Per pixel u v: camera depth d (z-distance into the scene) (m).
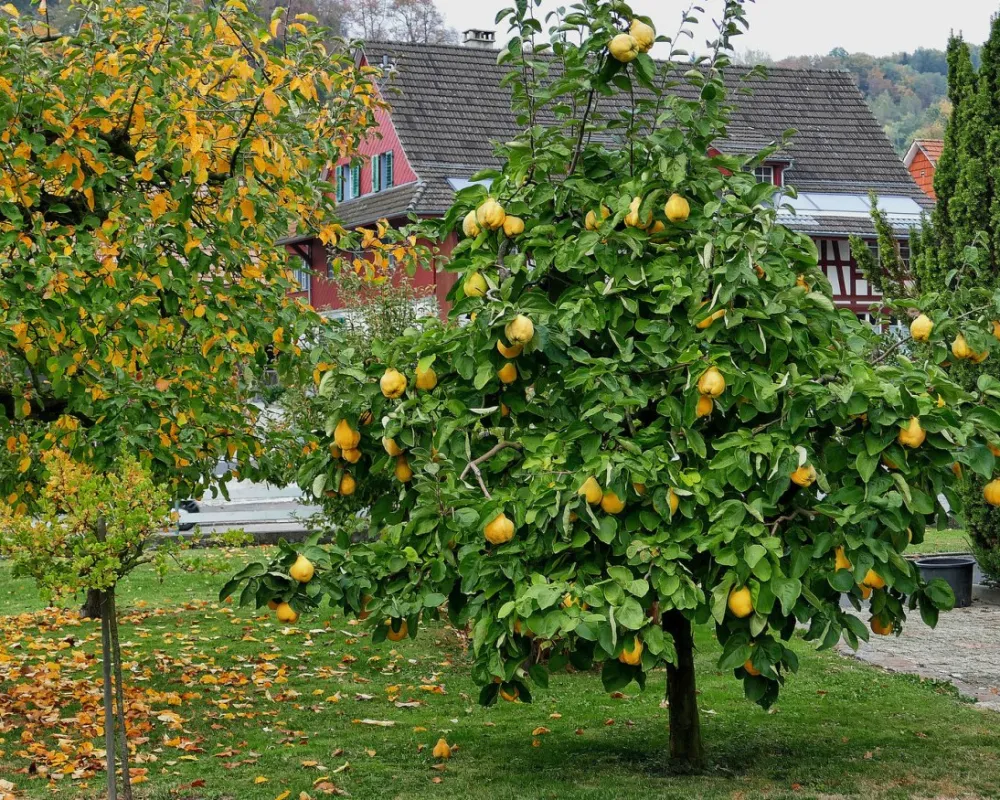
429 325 5.71
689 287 5.32
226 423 7.73
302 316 7.24
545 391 5.64
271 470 8.34
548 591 4.84
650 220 5.59
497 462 5.68
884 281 14.11
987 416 5.06
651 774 7.05
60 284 6.47
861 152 34.16
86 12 7.09
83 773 7.04
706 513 5.32
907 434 4.86
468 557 5.34
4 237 6.38
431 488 5.32
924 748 7.68
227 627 12.43
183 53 6.75
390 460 5.66
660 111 5.96
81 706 8.81
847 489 5.09
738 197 5.65
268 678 10.04
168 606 13.78
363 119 8.69
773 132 33.78
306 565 5.33
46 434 6.85
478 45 35.97
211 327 6.95
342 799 6.58
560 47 5.43
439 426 5.19
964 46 13.37
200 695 9.35
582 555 5.33
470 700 9.40
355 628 12.35
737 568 4.91
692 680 7.27
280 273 7.61
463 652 11.27
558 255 5.50
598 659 5.19
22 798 6.56
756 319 5.13
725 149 30.55
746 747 7.73
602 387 5.14
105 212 7.33
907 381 5.05
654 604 5.32
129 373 7.15
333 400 5.46
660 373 5.60
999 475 5.24
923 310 5.94
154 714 8.70
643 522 5.16
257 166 6.78
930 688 9.66
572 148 6.01
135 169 7.26
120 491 5.90
